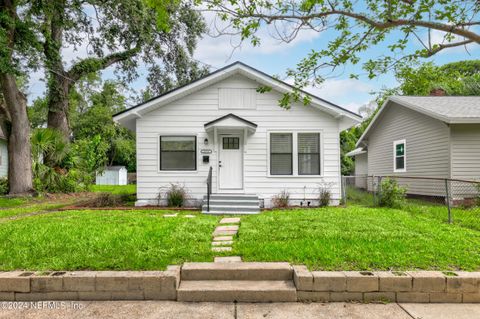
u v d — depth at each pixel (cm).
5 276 347
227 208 873
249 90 1020
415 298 341
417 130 1241
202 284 360
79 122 3155
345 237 508
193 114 1013
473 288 340
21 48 1179
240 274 372
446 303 338
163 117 1009
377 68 529
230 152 1020
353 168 2600
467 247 456
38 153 1407
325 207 931
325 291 344
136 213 814
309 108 1016
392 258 402
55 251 431
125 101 3350
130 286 345
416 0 425
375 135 1648
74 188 1484
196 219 702
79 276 346
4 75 1198
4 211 887
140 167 1000
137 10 1431
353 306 330
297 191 1009
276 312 317
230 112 1015
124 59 1777
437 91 1477
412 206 893
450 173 1037
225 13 480
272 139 1023
